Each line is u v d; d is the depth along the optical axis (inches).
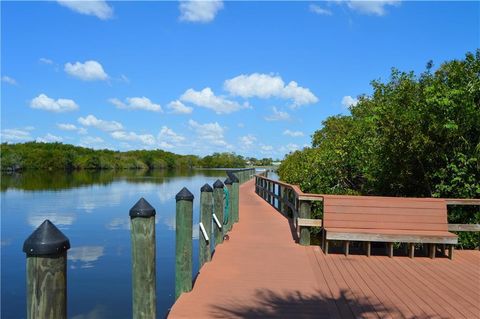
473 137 324.2
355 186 458.9
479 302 185.0
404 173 348.2
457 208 318.3
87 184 1332.4
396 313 171.3
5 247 402.0
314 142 714.8
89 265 330.6
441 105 312.2
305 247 296.8
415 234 265.1
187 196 193.6
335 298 189.5
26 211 654.5
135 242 141.3
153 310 142.1
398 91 375.9
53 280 77.1
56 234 78.8
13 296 265.4
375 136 398.3
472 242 307.6
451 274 231.5
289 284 209.9
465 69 333.4
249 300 185.6
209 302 182.2
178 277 194.1
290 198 454.6
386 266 248.2
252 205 575.5
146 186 1238.9
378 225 279.3
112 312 230.5
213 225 297.1
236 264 247.3
